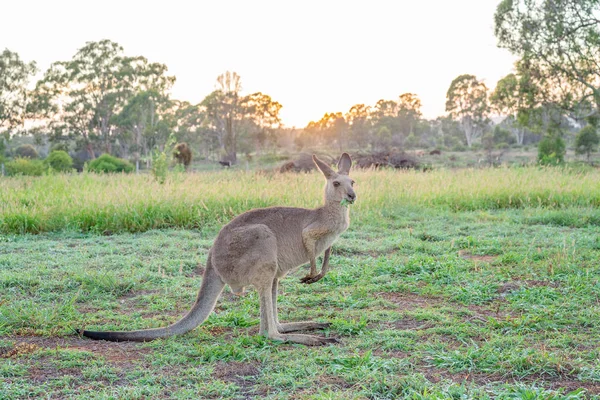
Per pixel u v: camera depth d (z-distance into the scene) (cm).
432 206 1434
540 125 4328
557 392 410
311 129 11975
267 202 1309
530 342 534
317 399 409
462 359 481
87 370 472
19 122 6744
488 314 632
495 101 4262
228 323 608
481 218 1298
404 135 11288
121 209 1197
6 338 564
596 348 511
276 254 548
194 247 1002
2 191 1530
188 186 1428
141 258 915
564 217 1234
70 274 789
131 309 669
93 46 6900
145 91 6712
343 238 1059
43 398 425
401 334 557
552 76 4016
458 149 8262
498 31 4000
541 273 777
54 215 1191
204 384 447
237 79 7738
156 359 502
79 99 6925
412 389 426
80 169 6119
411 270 815
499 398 406
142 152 6812
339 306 673
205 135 8194
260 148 8569
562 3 3847
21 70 6631
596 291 679
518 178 1655
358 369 464
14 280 755
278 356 506
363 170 2131
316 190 1417
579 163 3562
